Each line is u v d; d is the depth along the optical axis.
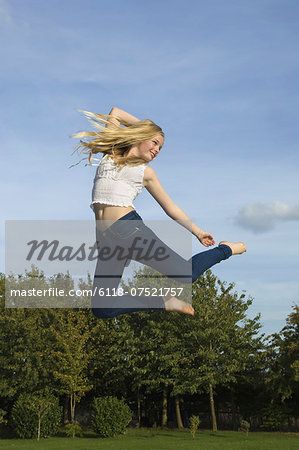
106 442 25.64
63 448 22.12
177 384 32.94
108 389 37.91
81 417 39.59
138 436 30.06
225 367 30.98
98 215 3.29
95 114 3.31
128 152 3.29
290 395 32.56
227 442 25.00
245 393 36.91
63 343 32.28
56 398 31.27
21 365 33.12
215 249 3.35
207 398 38.75
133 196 3.26
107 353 34.81
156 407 39.56
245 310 33.44
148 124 3.26
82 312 35.06
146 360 33.16
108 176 3.24
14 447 22.95
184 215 3.42
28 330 32.69
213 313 31.81
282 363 31.72
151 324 32.50
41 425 29.39
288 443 24.14
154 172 3.30
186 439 27.42
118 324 35.91
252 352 33.16
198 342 31.47
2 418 34.12
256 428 36.56
